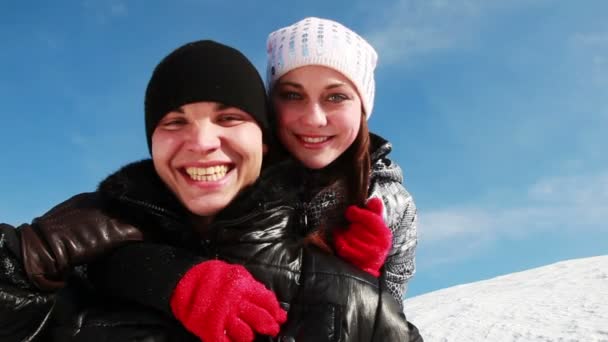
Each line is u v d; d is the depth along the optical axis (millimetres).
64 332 771
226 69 804
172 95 783
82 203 816
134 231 814
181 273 746
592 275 11133
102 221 796
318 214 997
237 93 802
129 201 812
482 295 10781
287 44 1066
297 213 963
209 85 783
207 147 773
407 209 1199
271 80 1103
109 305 805
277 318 760
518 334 6441
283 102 1062
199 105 784
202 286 727
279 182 874
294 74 1049
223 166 802
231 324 714
